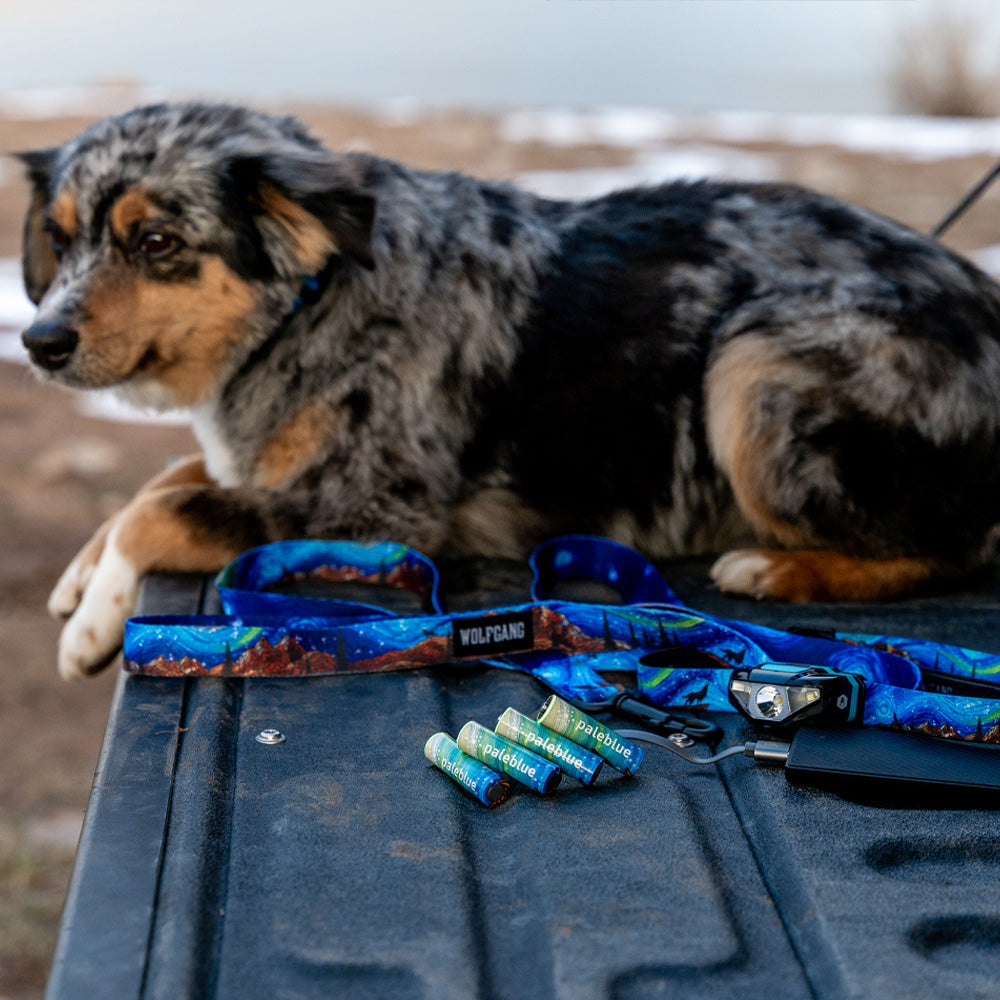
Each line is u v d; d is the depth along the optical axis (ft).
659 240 4.94
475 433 4.81
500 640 4.28
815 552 4.73
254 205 4.74
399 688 4.17
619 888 3.58
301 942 3.47
